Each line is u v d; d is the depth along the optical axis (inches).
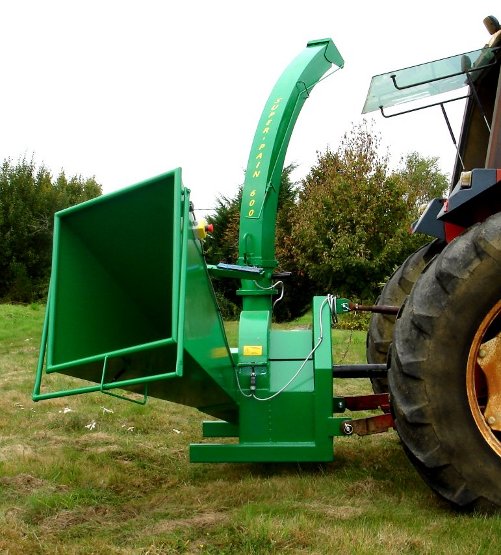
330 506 124.9
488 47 144.7
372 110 168.2
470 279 116.7
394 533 107.2
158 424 207.6
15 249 1120.8
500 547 100.7
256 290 168.4
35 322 581.6
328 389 144.6
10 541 106.3
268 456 144.8
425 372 116.6
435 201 170.2
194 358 118.5
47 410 225.9
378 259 677.3
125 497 137.6
